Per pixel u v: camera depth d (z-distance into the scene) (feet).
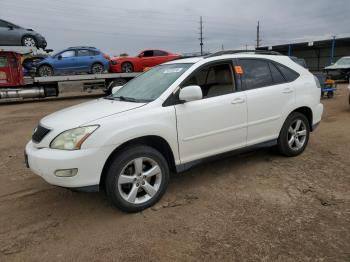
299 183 14.66
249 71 15.94
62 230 11.62
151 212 12.60
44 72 55.36
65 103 51.72
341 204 12.56
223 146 14.80
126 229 11.48
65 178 11.32
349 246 9.92
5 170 18.03
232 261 9.50
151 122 12.48
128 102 13.57
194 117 13.61
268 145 16.76
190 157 13.85
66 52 57.16
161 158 12.91
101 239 10.95
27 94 53.42
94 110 12.96
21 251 10.46
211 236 10.78
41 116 37.63
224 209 12.57
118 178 12.00
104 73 59.21
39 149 12.12
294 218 11.66
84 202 13.76
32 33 55.26
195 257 9.76
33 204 13.75
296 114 17.54
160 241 10.66
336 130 24.57
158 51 64.23
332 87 44.96
